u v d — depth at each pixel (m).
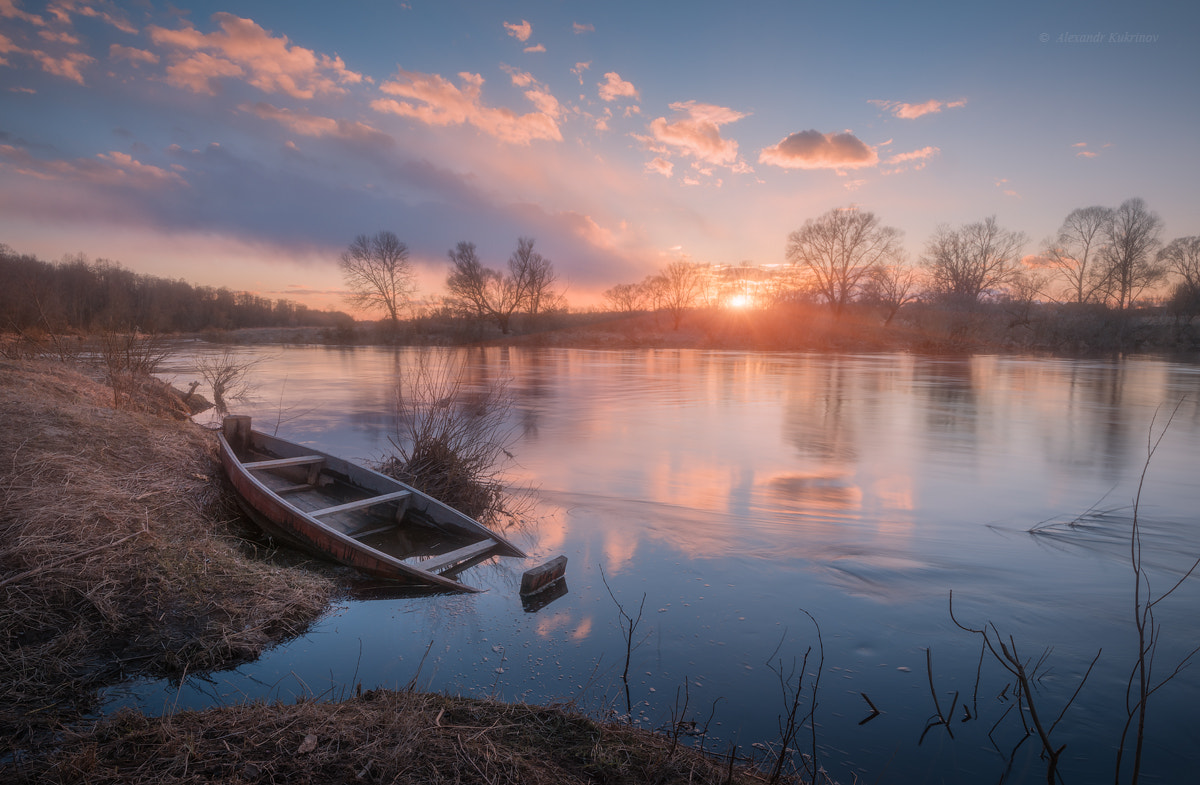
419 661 4.05
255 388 21.12
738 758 3.07
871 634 4.51
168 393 15.42
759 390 21.33
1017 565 5.84
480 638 4.39
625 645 4.32
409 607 4.88
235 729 2.88
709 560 5.96
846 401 18.41
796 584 5.39
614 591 5.24
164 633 4.05
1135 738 3.36
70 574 4.33
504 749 2.82
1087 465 10.19
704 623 4.64
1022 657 4.21
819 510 7.66
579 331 62.19
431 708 3.21
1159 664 4.11
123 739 2.81
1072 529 6.89
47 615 3.96
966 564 5.86
